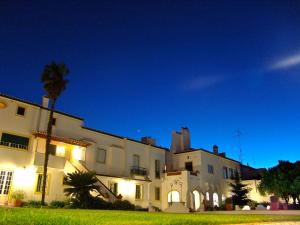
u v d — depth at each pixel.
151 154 41.34
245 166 56.59
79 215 9.53
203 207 37.75
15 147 25.97
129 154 38.03
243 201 42.91
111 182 33.25
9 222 5.86
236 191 43.97
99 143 35.00
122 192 34.44
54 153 29.61
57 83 26.38
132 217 9.96
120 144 37.84
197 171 42.47
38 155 26.80
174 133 47.62
